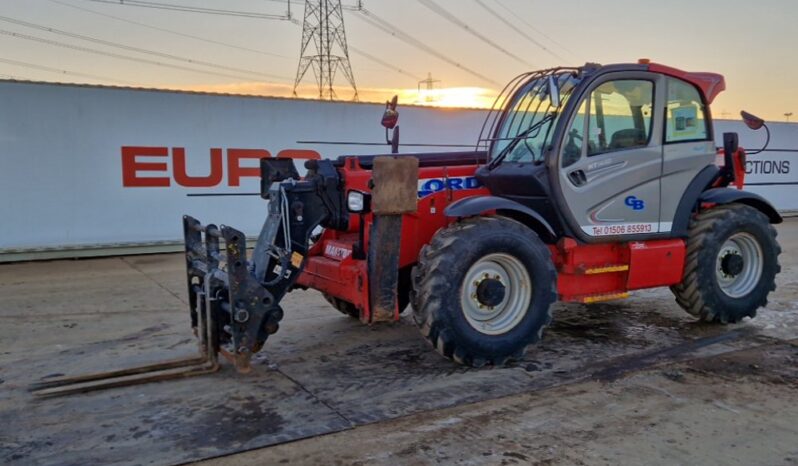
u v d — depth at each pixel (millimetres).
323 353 4633
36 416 3498
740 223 5230
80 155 8945
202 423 3404
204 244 4574
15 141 8547
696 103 5129
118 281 7441
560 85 4680
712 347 4793
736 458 3020
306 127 10305
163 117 9375
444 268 4027
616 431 3316
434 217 4633
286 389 3904
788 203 15352
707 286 5117
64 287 7074
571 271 4645
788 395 3818
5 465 2947
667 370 4273
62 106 8758
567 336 5094
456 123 11344
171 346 4836
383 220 4090
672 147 4957
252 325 3918
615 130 4715
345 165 4680
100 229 9180
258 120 9984
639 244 4859
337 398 3766
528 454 3059
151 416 3490
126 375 4074
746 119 5523
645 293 6711
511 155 4801
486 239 4113
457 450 3104
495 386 3961
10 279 7562
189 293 4586
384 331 5223
